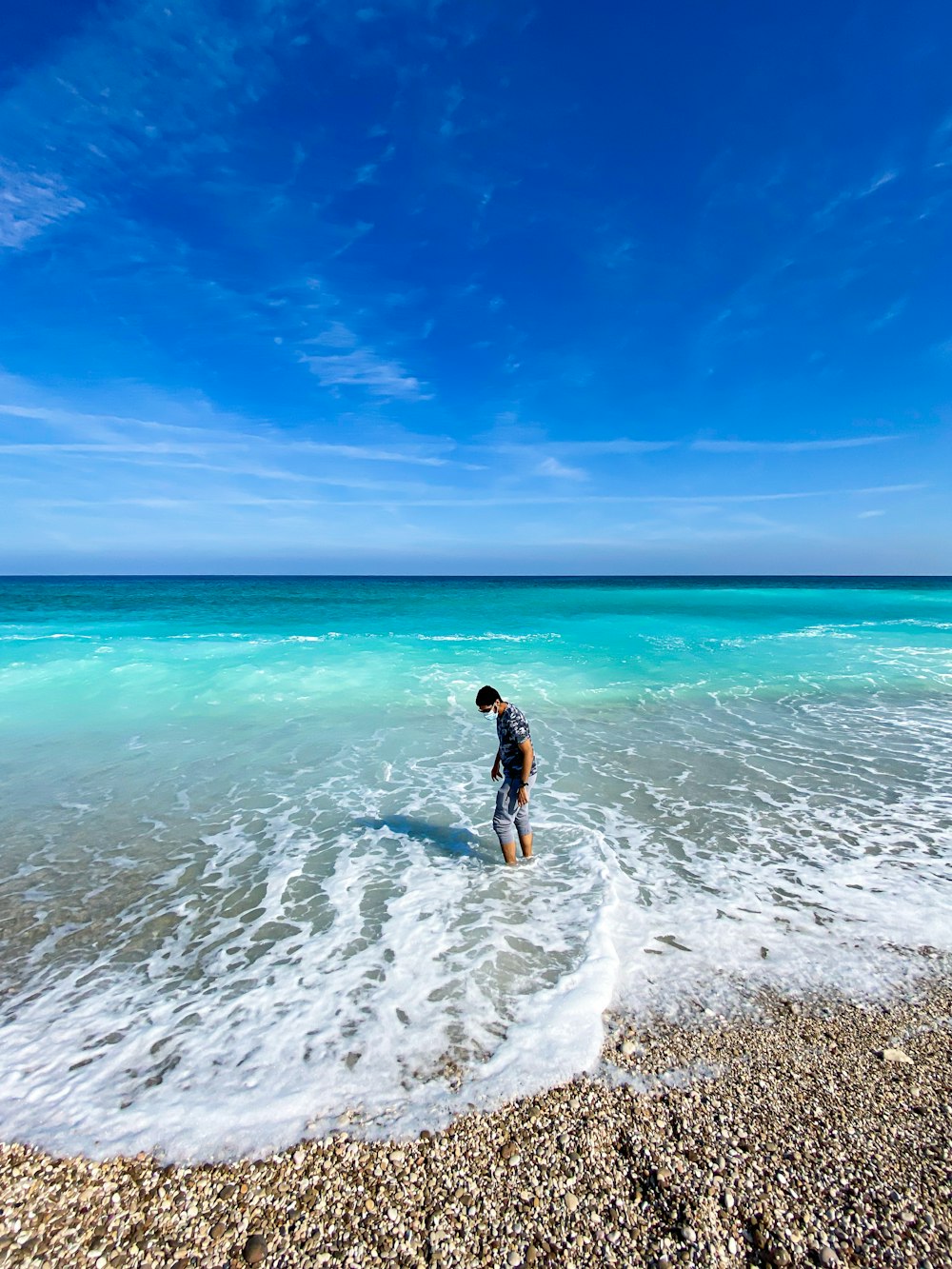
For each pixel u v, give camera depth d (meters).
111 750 8.79
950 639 20.55
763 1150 2.79
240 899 5.12
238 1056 3.41
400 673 13.90
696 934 4.52
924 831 6.36
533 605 34.53
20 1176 2.72
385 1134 2.91
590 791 7.41
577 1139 2.86
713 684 13.44
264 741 9.28
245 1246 2.41
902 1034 3.54
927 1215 2.48
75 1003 3.87
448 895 5.12
